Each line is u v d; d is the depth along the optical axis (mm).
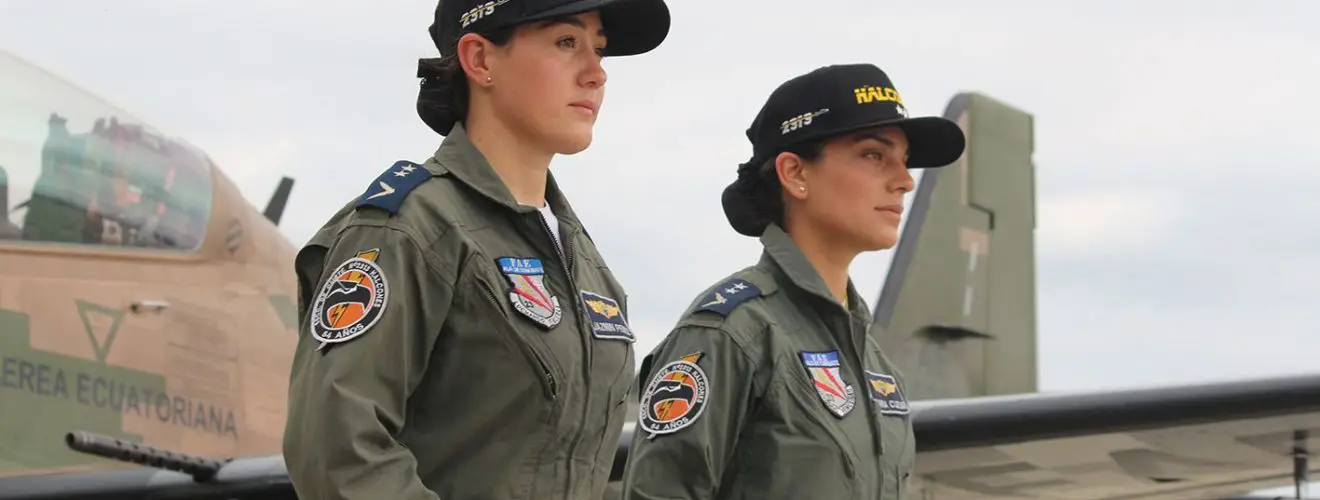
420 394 2648
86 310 6309
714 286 3861
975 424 6395
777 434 3621
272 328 7543
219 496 4926
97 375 6309
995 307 12305
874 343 4137
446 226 2664
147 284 6664
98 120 6512
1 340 5922
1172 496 7918
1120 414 6270
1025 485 7750
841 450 3635
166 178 6824
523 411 2641
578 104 2939
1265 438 6578
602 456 2865
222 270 7188
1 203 6012
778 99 4008
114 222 6512
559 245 2926
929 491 7930
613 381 2852
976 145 12469
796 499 3580
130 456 4504
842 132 3861
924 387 11578
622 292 3129
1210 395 6164
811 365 3701
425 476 2623
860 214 3900
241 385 7195
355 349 2514
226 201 7258
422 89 3047
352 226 2658
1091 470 7293
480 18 2914
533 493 2652
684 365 3652
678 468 3576
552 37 2926
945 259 11992
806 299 3830
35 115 6230
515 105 2906
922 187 11984
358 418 2461
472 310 2641
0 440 5840
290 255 7930
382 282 2566
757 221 4078
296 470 2490
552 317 2715
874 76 3971
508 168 2941
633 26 3160
